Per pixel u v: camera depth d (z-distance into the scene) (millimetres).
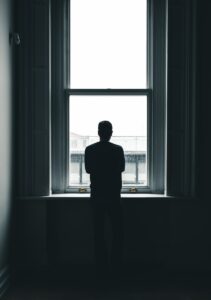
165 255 4465
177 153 4375
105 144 3990
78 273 4410
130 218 4461
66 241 4469
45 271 4352
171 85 4348
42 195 4375
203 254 4359
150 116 4574
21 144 4336
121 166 3975
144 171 4613
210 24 4316
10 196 4094
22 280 4207
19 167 4336
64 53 4539
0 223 3695
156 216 4465
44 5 4312
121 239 4016
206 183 4363
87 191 4586
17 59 4309
